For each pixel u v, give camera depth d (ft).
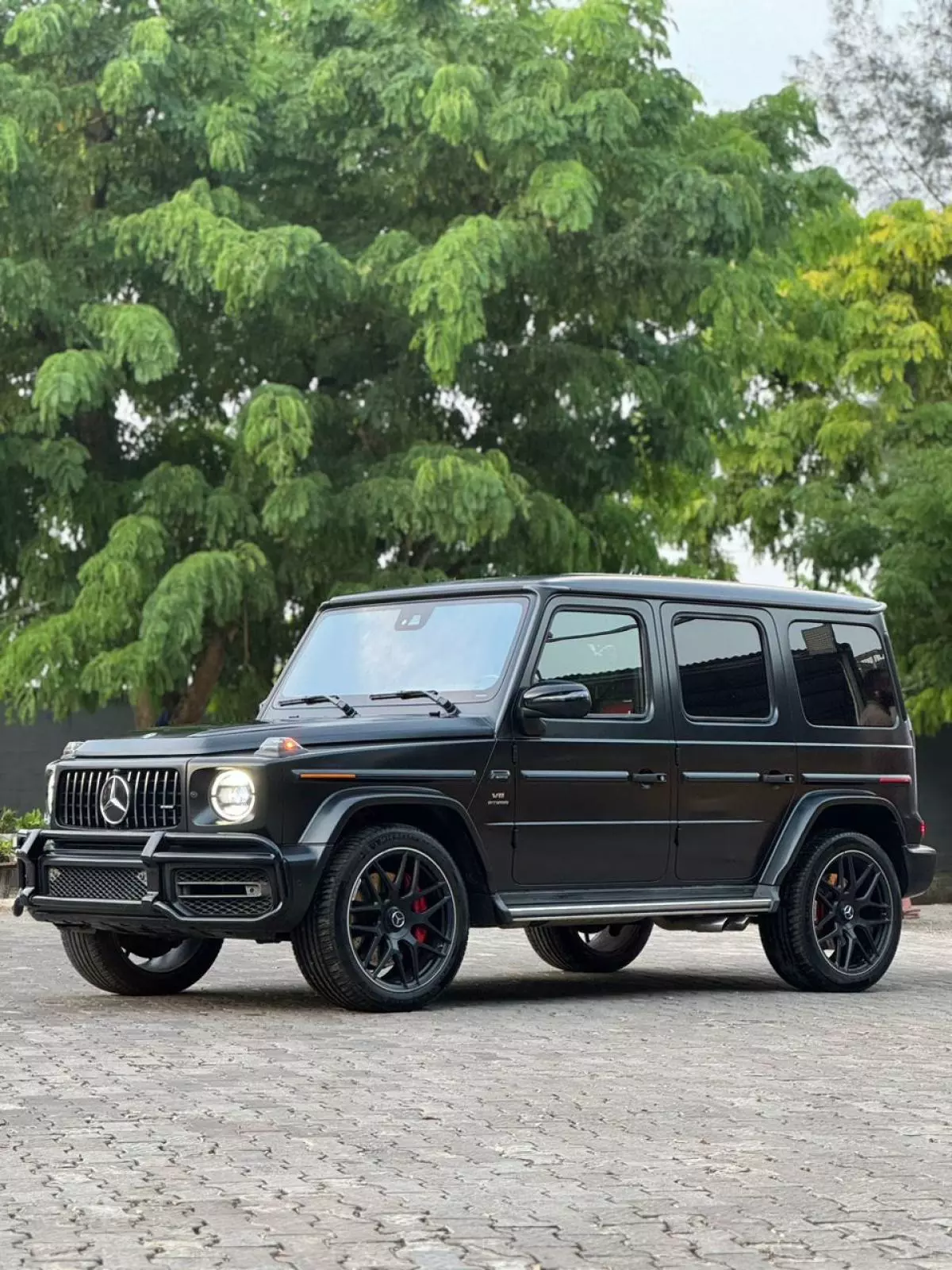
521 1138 21.91
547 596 35.50
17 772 91.61
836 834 39.14
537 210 72.02
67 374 70.03
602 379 77.41
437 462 71.20
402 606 37.19
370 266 73.15
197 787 32.55
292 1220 17.89
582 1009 34.45
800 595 39.75
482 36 75.77
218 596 70.79
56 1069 26.63
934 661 92.53
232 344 77.97
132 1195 18.89
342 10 75.66
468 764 33.94
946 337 106.73
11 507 79.71
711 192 72.43
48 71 75.66
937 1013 34.86
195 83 75.61
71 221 77.10
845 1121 23.36
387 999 32.94
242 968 42.04
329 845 32.19
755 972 42.57
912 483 91.86
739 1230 17.78
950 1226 18.03
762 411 87.92
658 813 36.37
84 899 33.58
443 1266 16.34
